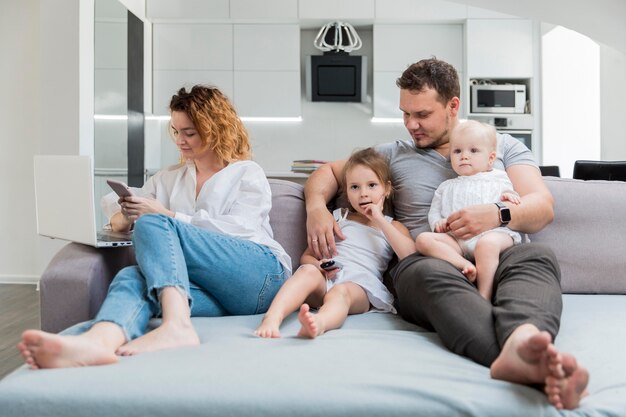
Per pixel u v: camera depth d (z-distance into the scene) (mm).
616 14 4559
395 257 1979
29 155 5117
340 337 1414
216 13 5957
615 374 1178
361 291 1767
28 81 5105
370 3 5984
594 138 6102
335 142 6441
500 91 6055
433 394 1045
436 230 1795
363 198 1933
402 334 1480
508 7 4805
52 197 1894
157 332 1328
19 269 5145
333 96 6258
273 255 1780
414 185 1992
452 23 6141
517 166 1966
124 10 5293
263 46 6129
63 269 1633
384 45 6160
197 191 1950
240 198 1902
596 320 1544
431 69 1995
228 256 1651
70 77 4371
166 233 1498
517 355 1070
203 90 1975
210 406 1049
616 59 5320
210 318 1658
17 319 3562
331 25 6070
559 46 6012
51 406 1055
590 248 2008
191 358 1212
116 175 5070
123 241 1742
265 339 1385
